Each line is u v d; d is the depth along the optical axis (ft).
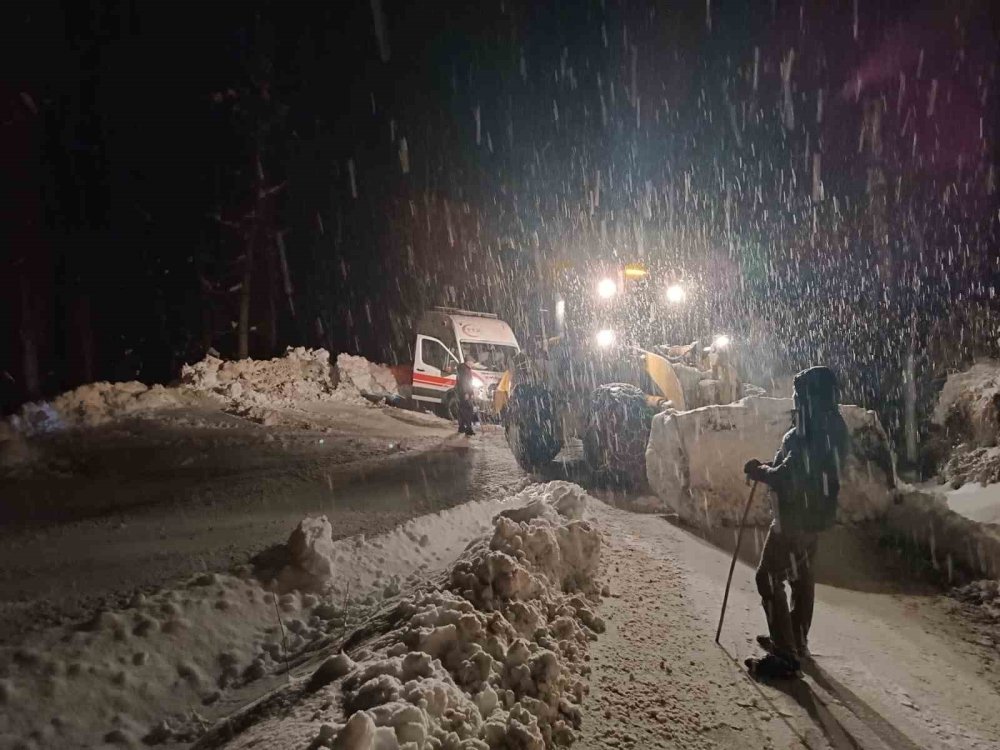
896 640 17.51
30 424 40.73
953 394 36.58
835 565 22.75
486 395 56.03
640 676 13.05
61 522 23.99
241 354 83.97
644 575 18.71
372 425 51.31
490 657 10.87
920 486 32.60
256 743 9.31
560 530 16.70
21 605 15.70
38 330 69.92
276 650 14.39
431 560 19.97
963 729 13.10
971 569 22.03
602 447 31.24
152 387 51.47
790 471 13.99
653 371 30.40
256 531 22.49
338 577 17.39
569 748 10.51
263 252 93.61
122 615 14.10
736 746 11.41
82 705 11.73
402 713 8.61
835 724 12.46
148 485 30.42
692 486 24.88
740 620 16.61
